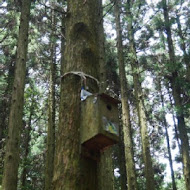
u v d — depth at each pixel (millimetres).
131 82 16281
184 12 13289
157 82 16203
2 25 13164
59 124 2932
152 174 10320
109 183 7352
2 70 14867
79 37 3309
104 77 7938
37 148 17188
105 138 2639
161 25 12180
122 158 14664
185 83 11141
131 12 12305
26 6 8227
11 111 7090
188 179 10328
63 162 2676
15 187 6496
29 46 13656
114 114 2805
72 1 3604
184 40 12664
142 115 11328
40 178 15195
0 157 12266
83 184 2580
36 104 13312
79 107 2900
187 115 13383
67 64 3217
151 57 13961
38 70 14930
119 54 11953
